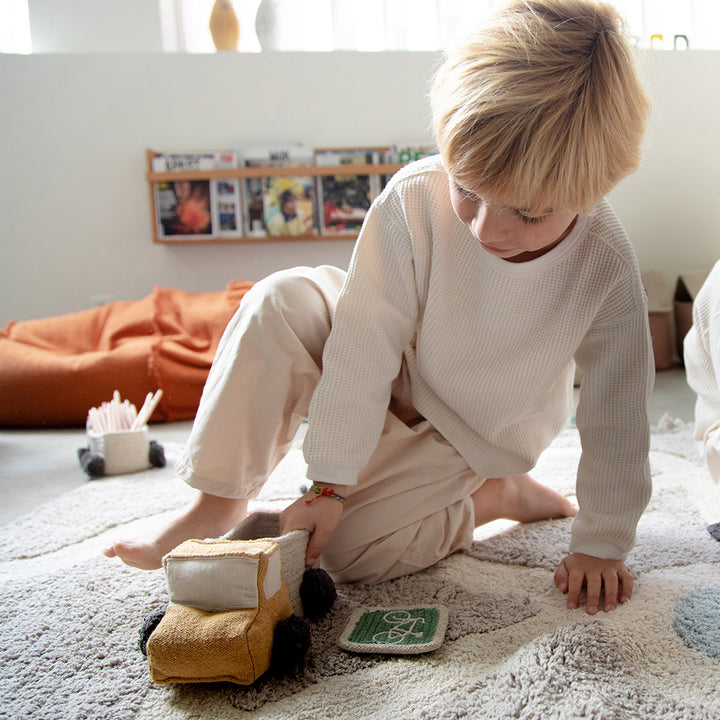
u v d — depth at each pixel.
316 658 0.72
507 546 1.01
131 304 2.58
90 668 0.72
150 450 1.66
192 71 3.11
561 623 0.77
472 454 0.97
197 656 0.66
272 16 3.22
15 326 2.54
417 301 0.90
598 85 0.64
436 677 0.68
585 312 0.85
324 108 3.16
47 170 3.09
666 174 3.26
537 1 0.69
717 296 1.09
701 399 1.20
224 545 0.71
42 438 2.14
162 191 3.05
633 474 0.87
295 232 3.04
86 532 1.17
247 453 0.88
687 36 3.45
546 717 0.60
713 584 0.87
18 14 3.25
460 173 0.65
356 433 0.86
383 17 3.41
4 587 0.91
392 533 0.92
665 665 0.69
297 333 0.89
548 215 0.66
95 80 3.08
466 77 0.66
